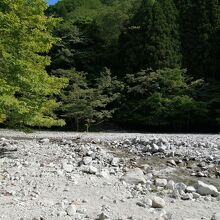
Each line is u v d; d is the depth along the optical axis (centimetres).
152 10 4375
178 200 876
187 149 1777
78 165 1398
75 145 2048
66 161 1473
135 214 746
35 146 1989
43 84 1470
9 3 1388
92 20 5228
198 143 1933
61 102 3453
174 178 1212
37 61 1560
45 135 3022
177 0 4650
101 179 1113
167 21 4369
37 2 1438
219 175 1271
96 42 4931
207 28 4347
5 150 1809
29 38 1426
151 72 4078
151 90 4041
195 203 847
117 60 4641
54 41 1506
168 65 4234
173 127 4028
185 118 3891
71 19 5388
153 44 4259
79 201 856
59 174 1163
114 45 4847
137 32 4397
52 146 1994
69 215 723
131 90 4062
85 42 4838
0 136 2834
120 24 4953
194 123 3988
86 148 1856
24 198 863
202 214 756
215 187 1029
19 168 1262
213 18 4372
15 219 688
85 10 6075
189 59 4388
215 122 3859
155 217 724
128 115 4131
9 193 911
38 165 1341
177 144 1945
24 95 1515
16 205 790
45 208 771
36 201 834
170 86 3944
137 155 1719
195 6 4469
